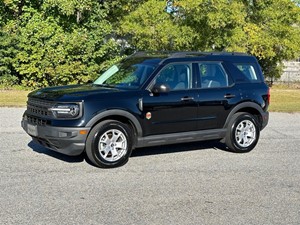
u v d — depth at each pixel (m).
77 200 5.44
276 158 8.00
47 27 19.36
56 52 19.39
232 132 8.20
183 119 7.62
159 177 6.56
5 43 19.12
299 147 9.02
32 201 5.37
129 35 20.92
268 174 6.87
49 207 5.18
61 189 5.87
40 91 7.52
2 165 7.04
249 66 8.64
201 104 7.78
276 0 21.39
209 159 7.81
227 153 8.33
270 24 21.67
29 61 19.59
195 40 19.53
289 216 5.04
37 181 6.20
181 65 7.77
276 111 14.84
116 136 7.04
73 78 19.84
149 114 7.27
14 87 19.81
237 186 6.19
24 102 15.05
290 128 11.47
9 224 4.63
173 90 7.56
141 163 7.39
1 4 19.72
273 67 25.06
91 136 6.83
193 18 18.56
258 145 9.14
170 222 4.78
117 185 6.11
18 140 9.03
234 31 19.58
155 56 8.05
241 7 19.19
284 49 22.42
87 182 6.21
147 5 18.97
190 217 4.94
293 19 21.69
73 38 19.22
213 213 5.09
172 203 5.41
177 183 6.27
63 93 7.05
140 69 7.73
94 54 19.92
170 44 19.89
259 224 4.77
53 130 6.73
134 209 5.17
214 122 8.00
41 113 7.04
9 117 12.05
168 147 8.73
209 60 8.11
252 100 8.41
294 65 27.83
